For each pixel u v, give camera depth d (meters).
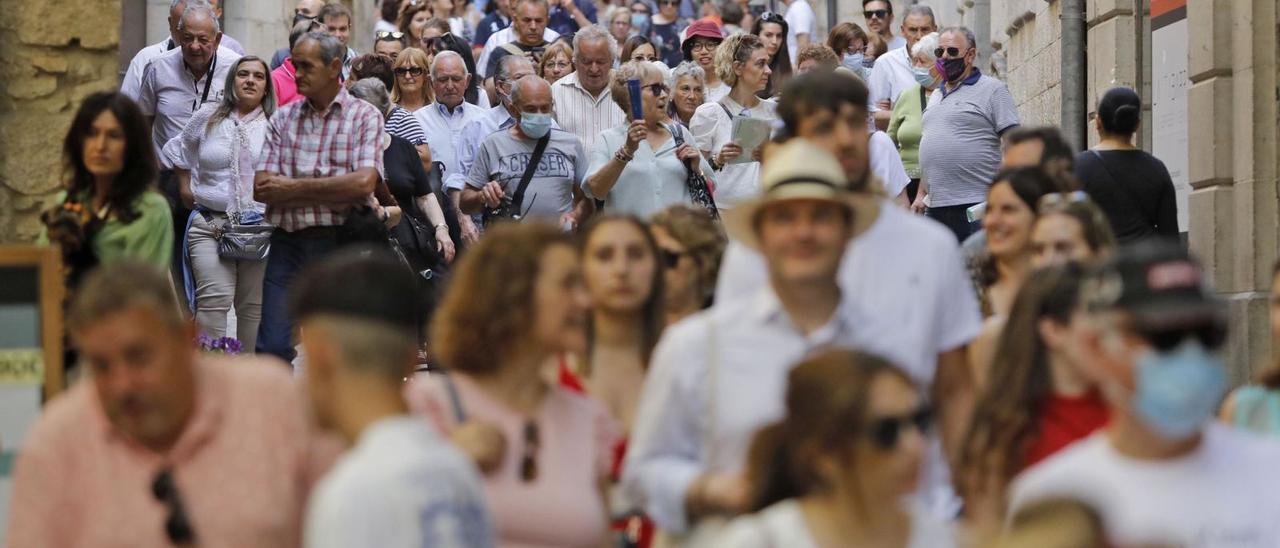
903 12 85.94
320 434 15.14
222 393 15.14
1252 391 19.22
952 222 42.41
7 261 17.77
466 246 41.56
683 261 22.61
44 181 25.78
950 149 42.16
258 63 37.75
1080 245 21.52
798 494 13.61
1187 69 41.84
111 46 26.00
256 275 37.62
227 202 37.31
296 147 32.75
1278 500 14.24
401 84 48.59
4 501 17.64
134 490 14.97
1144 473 14.29
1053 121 54.19
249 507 14.91
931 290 17.95
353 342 13.69
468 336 16.11
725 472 16.47
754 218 16.81
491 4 76.19
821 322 16.81
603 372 20.08
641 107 36.38
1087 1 48.56
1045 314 16.72
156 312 14.70
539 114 38.44
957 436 18.36
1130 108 33.25
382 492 12.53
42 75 25.75
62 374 17.91
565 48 51.69
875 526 13.48
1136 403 13.95
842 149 18.09
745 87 40.50
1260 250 39.25
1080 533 9.76
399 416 13.77
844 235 16.64
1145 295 13.74
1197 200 40.69
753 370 16.55
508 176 38.59
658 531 16.42
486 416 16.08
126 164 22.94
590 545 16.14
